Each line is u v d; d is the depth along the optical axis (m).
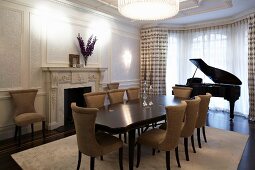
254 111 4.94
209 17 5.76
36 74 4.04
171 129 2.32
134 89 4.41
